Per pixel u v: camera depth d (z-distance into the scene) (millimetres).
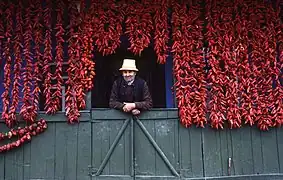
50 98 5066
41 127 5023
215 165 5023
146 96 5047
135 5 5250
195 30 5215
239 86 5152
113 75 6828
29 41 5152
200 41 5195
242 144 5117
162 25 5219
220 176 5008
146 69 6742
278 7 5410
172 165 4961
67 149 5023
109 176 4949
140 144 5004
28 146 5035
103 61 6805
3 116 5008
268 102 5180
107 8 5234
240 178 5031
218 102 5074
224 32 5234
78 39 5145
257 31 5297
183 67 5117
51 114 5062
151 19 5242
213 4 5281
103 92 6773
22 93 5145
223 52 5184
